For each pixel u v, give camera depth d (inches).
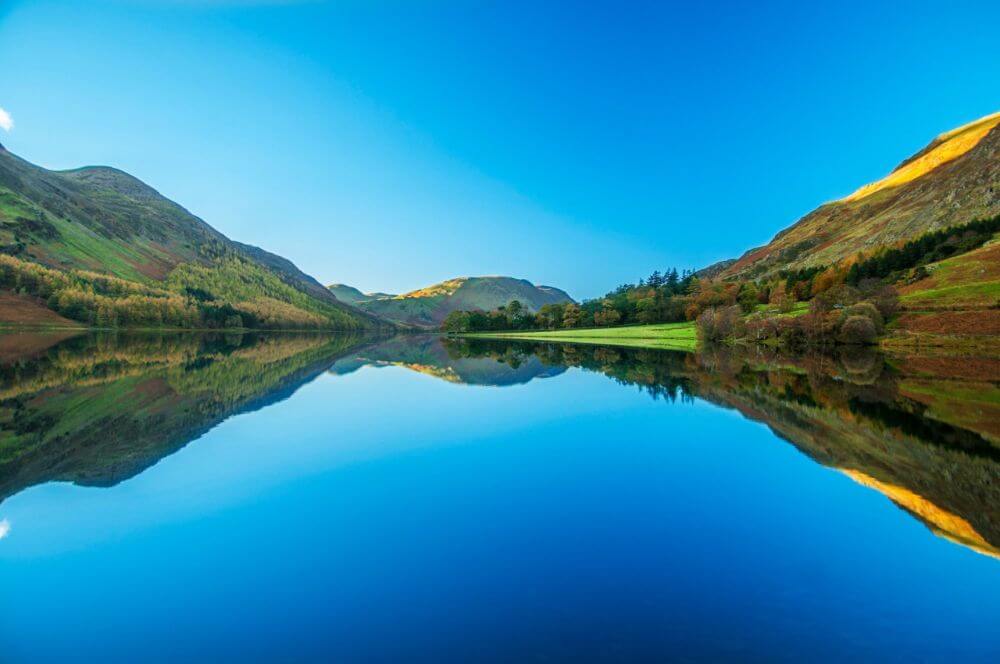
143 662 269.3
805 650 279.9
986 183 6702.8
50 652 277.3
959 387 1464.1
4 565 373.7
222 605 321.7
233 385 1371.8
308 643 283.3
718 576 364.8
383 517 470.3
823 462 678.5
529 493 542.9
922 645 287.3
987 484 586.2
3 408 970.1
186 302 6835.6
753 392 1364.4
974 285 3221.0
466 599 327.9
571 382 1603.1
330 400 1164.5
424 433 829.8
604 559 388.5
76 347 2674.7
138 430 808.3
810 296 5078.7
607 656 269.4
